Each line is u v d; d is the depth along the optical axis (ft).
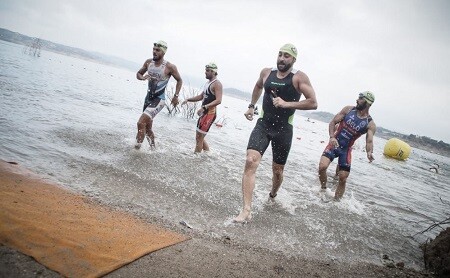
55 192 8.72
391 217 14.21
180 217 9.48
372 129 15.94
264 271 6.95
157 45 16.44
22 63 57.21
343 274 7.83
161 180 12.56
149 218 8.73
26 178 9.23
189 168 15.25
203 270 6.29
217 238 8.43
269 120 11.51
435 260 9.21
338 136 15.79
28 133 14.39
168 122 30.89
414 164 54.29
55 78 46.37
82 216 7.38
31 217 6.38
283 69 10.86
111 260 5.74
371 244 10.55
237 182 14.57
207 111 18.39
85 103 29.07
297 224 10.96
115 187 10.74
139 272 5.65
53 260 5.28
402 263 9.19
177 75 17.49
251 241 8.79
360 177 24.68
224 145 24.91
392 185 24.25
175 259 6.45
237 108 115.96
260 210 11.64
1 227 5.63
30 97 23.91
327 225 11.46
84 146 14.74
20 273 4.76
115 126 21.33
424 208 17.99
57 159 12.04
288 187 15.83
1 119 15.55
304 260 8.23
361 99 15.38
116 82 86.74
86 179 10.79
